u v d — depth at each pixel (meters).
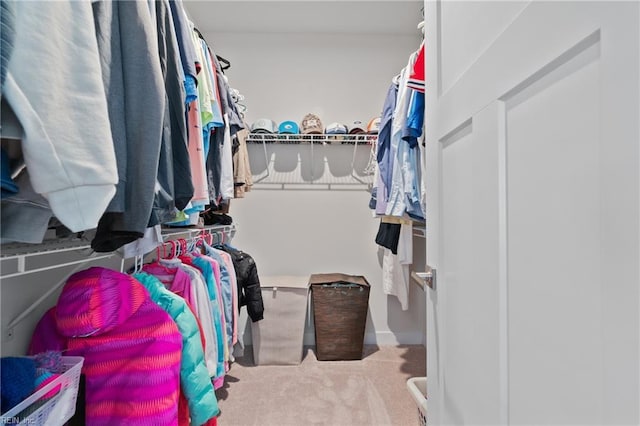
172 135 0.87
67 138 0.49
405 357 2.37
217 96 1.55
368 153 2.68
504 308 0.56
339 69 2.69
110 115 0.63
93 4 0.61
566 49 0.42
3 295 0.83
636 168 0.33
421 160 1.65
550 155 0.45
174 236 1.82
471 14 0.67
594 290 0.38
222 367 1.48
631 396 0.34
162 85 0.71
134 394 0.80
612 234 0.36
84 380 0.79
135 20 0.68
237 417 1.66
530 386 0.50
